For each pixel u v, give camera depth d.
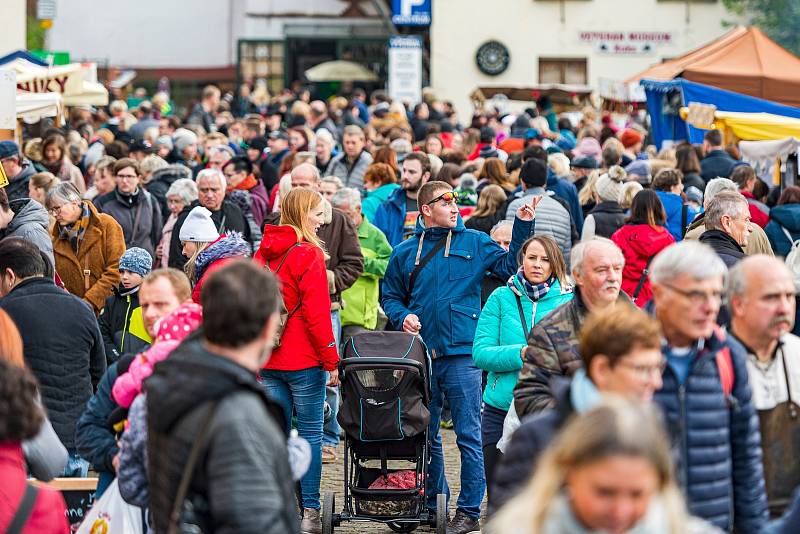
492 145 45.16
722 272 11.79
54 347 17.91
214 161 35.56
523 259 18.00
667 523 8.43
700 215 24.83
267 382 19.77
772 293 12.41
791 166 34.50
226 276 10.53
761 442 12.68
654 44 87.12
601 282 13.91
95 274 25.75
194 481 10.17
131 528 12.89
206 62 114.75
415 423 18.98
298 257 19.55
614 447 8.18
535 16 87.25
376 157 31.64
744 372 12.04
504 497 10.89
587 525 8.41
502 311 17.91
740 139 39.28
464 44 87.50
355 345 19.38
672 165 37.06
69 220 25.61
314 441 19.89
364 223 26.97
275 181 41.09
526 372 13.88
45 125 46.75
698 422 11.62
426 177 29.34
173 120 57.38
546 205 28.34
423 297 20.36
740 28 54.47
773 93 50.25
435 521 19.67
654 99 50.94
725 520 11.69
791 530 10.54
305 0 108.75
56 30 115.06
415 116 62.00
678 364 11.70
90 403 13.66
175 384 10.29
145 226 29.75
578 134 57.12
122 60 115.00
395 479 19.64
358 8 107.94
